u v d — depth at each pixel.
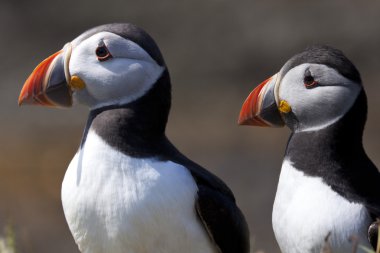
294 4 40.94
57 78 11.30
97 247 10.89
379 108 35.09
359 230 10.52
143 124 11.02
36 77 11.38
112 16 41.69
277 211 11.05
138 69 11.07
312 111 11.21
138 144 10.89
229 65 39.38
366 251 10.50
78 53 11.23
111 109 11.09
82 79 11.20
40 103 11.45
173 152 11.19
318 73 11.18
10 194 29.88
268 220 26.06
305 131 11.27
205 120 35.38
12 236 13.15
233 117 35.72
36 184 30.81
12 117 35.94
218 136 33.88
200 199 10.88
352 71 11.17
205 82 38.66
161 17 41.31
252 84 38.78
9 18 41.81
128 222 10.63
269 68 39.34
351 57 39.22
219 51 39.88
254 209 27.11
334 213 10.55
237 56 39.62
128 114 10.99
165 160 10.90
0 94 37.25
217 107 36.72
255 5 40.97
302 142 11.12
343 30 39.88
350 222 10.52
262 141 33.12
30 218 27.95
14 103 36.69
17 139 34.19
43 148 33.47
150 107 11.12
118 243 10.74
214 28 40.59
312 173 10.88
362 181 10.88
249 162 31.11
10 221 13.38
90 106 11.31
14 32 41.28
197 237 10.92
